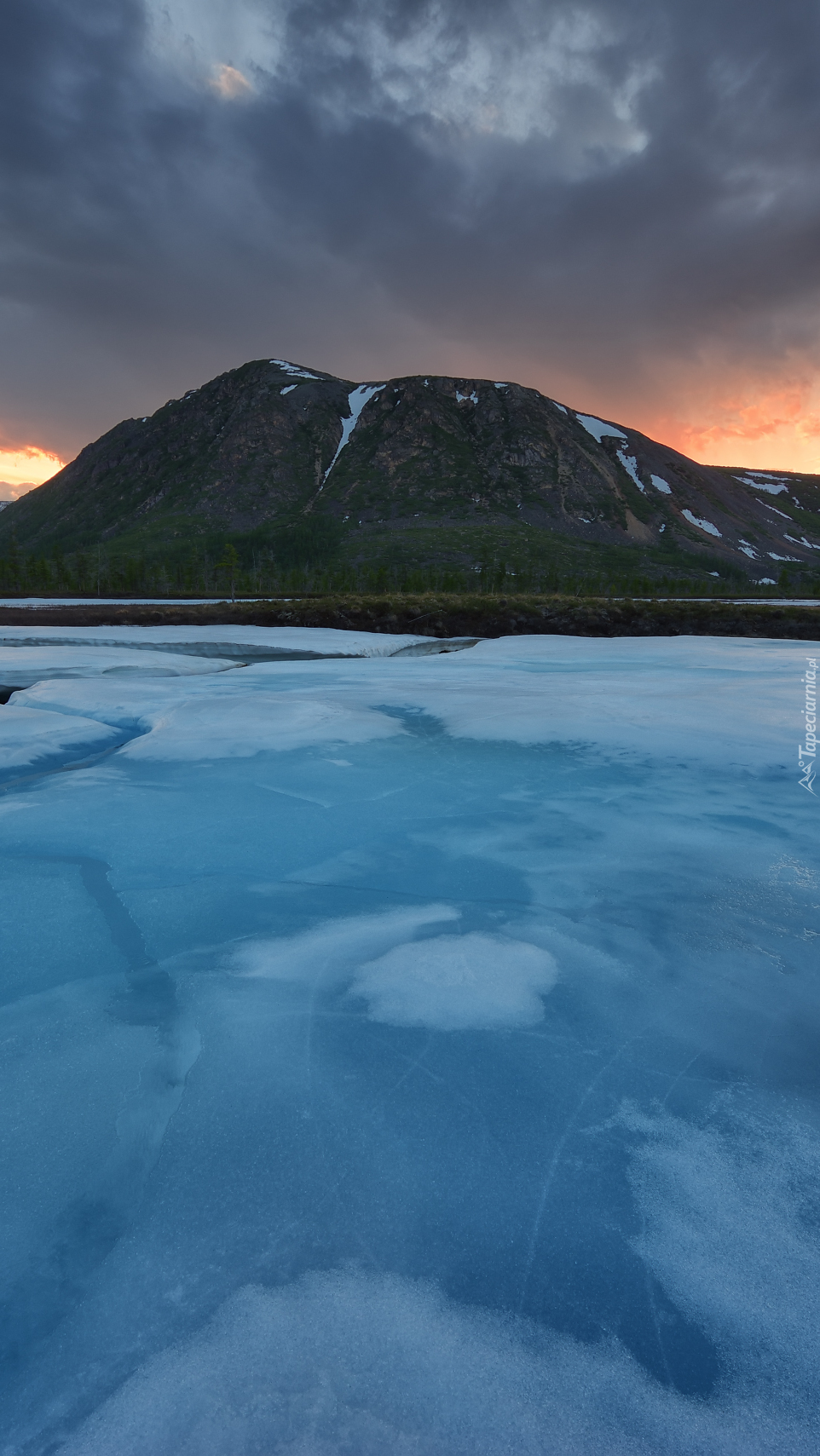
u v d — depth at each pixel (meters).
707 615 24.78
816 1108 1.64
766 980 2.21
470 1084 1.72
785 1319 1.14
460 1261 1.26
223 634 16.41
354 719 5.80
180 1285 1.22
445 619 23.91
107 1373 1.08
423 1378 1.06
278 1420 1.00
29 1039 1.89
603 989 2.14
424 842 3.40
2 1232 1.32
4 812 3.78
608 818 3.73
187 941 2.45
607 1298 1.18
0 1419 1.01
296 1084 1.72
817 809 3.88
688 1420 0.99
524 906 2.73
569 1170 1.45
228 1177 1.44
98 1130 1.57
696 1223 1.32
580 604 25.17
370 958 2.32
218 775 4.44
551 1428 0.99
